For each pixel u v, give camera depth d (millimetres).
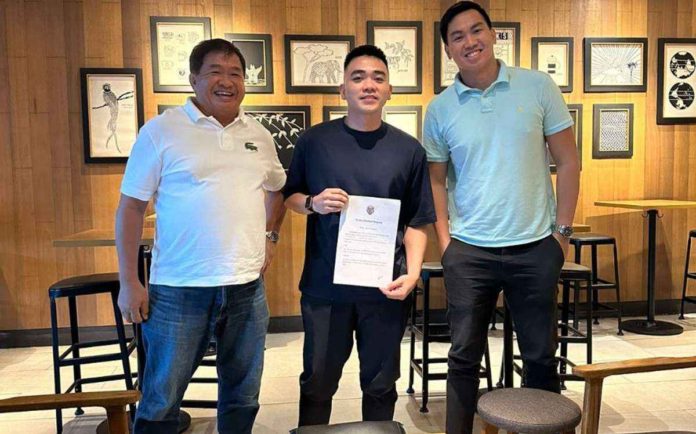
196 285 1823
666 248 4785
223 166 1834
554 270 2018
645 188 4734
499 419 1595
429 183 2016
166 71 4207
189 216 1807
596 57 4582
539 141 2037
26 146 4129
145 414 1883
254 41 4281
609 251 4730
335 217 1907
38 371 3613
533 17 4500
